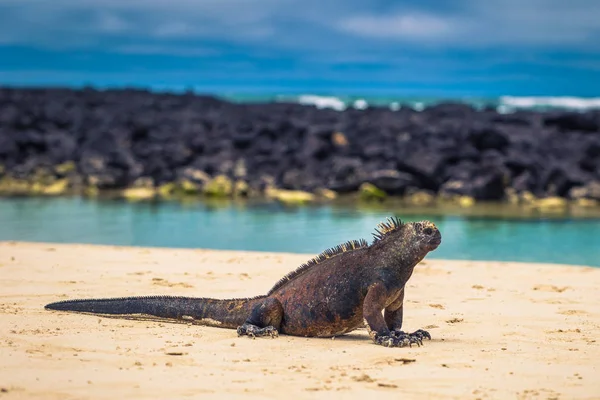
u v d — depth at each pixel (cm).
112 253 1731
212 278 1468
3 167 3981
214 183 3547
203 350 949
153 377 827
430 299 1330
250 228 2459
